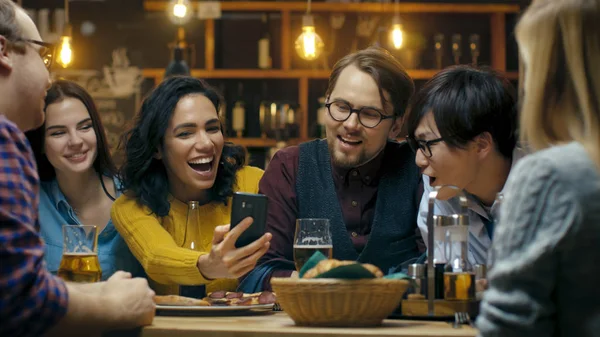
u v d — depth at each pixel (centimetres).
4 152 152
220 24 665
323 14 646
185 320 184
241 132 639
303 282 165
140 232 241
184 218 256
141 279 175
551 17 127
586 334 121
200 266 213
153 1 635
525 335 123
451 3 661
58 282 156
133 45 653
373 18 639
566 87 127
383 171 253
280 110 630
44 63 186
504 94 210
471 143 209
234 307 190
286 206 255
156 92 251
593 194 120
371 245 246
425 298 181
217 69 641
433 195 182
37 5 637
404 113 242
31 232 151
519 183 125
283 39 641
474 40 630
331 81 244
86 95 277
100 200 285
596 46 124
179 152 246
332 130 239
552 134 128
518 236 123
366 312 166
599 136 123
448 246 182
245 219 196
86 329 159
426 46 655
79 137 271
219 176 263
